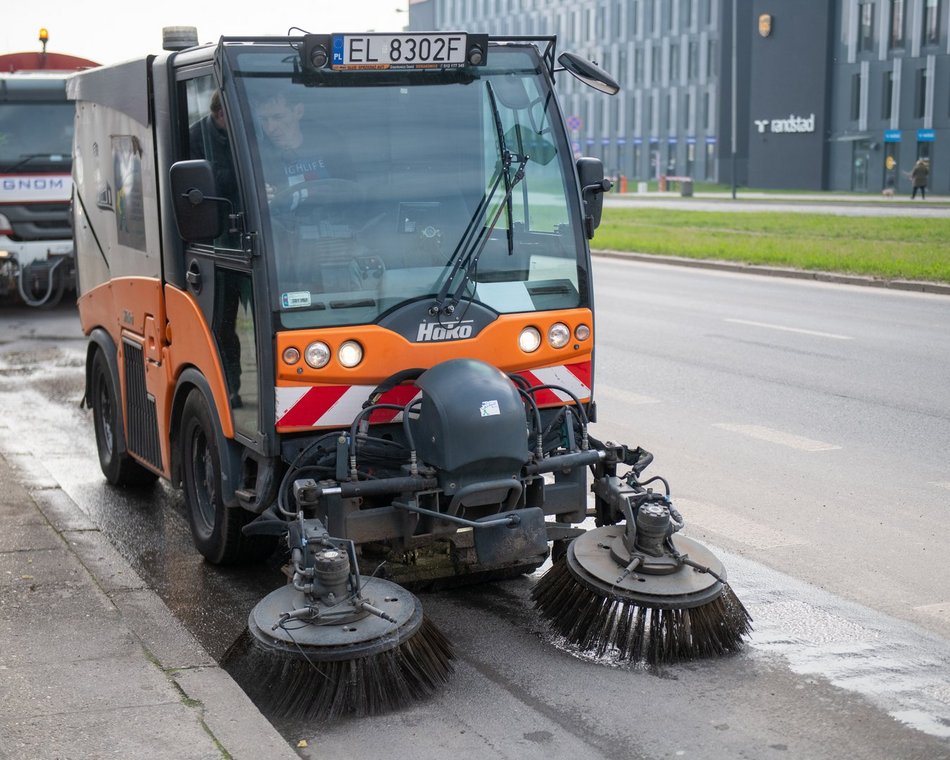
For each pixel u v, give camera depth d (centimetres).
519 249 552
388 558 547
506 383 507
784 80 6119
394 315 525
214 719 412
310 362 512
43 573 570
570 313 562
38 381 1191
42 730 402
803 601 562
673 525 495
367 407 514
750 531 672
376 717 443
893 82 5566
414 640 458
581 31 8019
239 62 518
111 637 489
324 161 521
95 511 740
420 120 538
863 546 645
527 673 482
